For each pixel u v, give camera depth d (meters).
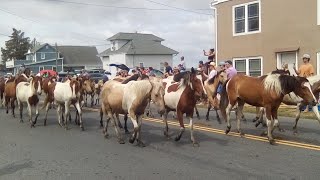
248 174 8.31
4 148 11.74
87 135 13.85
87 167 9.30
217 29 27.00
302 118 16.30
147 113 18.38
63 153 10.91
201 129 14.23
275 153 10.14
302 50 21.86
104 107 12.79
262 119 14.38
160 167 9.12
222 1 26.34
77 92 15.16
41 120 18.33
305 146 10.82
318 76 13.27
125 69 18.81
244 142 11.70
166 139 12.62
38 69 86.06
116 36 68.00
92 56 91.25
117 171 8.88
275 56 23.31
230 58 26.17
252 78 12.27
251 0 24.48
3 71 104.50
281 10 22.84
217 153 10.37
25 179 8.42
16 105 25.84
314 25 21.22
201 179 8.07
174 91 11.92
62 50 90.44
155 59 66.50
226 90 13.07
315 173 8.25
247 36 24.94
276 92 11.30
